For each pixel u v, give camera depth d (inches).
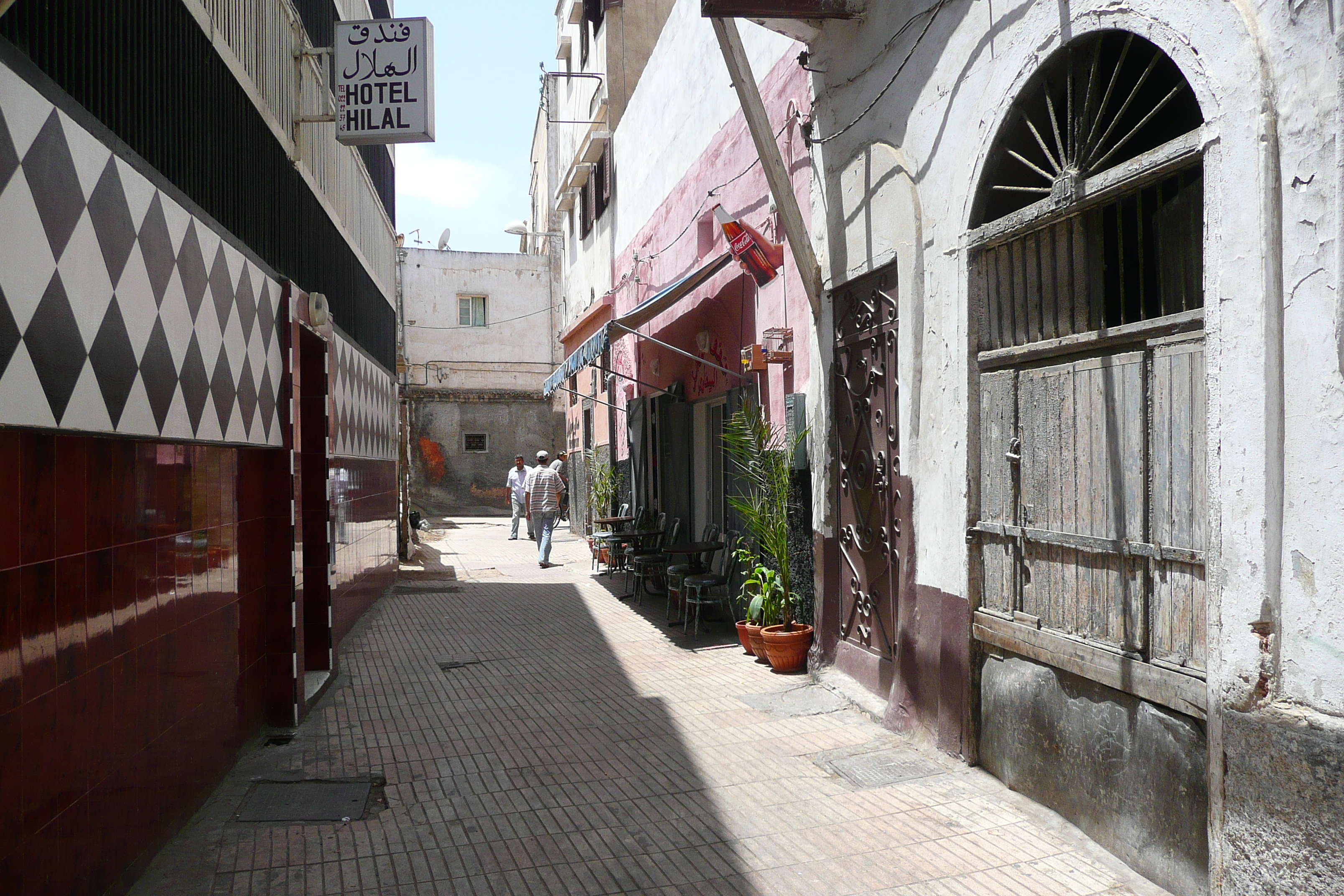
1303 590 109.7
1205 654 127.7
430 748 210.1
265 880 143.9
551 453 1166.3
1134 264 151.3
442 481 1132.5
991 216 182.5
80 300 116.8
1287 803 110.0
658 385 506.3
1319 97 107.4
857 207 233.3
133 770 139.9
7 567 103.9
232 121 191.9
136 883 140.9
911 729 204.4
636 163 518.6
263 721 219.8
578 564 589.0
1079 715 153.7
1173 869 131.8
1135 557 140.7
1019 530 169.2
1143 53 157.6
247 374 194.4
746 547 329.4
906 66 208.8
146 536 145.8
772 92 301.3
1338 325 104.7
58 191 111.2
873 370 231.3
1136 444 141.5
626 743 211.5
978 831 156.3
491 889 141.1
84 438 124.0
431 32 260.5
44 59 111.0
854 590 245.3
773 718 227.3
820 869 145.0
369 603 402.3
